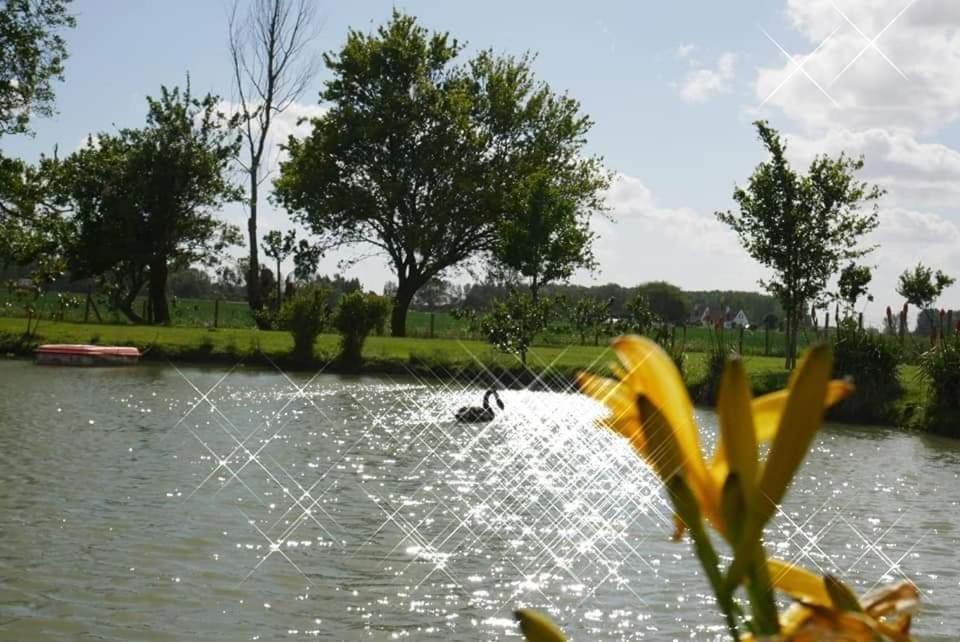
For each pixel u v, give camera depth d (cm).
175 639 787
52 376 3106
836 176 2750
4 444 1795
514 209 4303
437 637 798
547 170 4700
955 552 1111
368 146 4856
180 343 3778
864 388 2475
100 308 5972
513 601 897
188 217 4891
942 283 3578
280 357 3678
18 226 4050
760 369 2502
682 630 810
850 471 1700
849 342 2514
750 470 49
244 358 3703
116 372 3322
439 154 4812
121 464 1623
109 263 4847
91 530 1148
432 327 5125
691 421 52
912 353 2777
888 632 46
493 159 5012
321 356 3662
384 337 4597
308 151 4934
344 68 4931
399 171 4906
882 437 2189
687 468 51
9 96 3966
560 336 3897
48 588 915
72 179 4238
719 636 791
